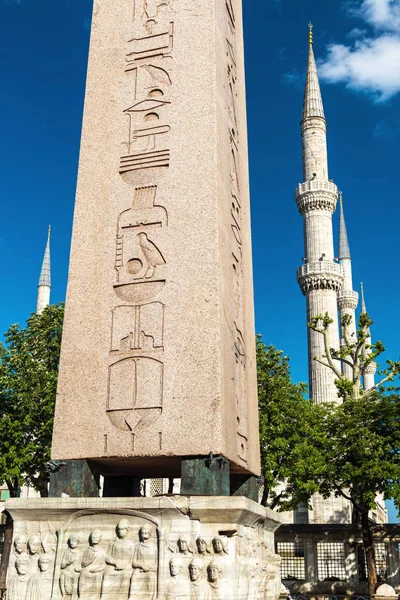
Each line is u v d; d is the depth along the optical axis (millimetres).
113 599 6348
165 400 7230
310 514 40688
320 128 54625
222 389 7246
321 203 51812
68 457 7336
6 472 23938
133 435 7188
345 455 24578
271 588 8406
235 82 9945
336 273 49625
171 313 7598
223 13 9664
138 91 8875
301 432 25156
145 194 8281
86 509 6723
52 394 25000
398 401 24984
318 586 24281
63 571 6617
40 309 62938
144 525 6566
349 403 26219
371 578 22922
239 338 8406
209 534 6449
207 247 7816
